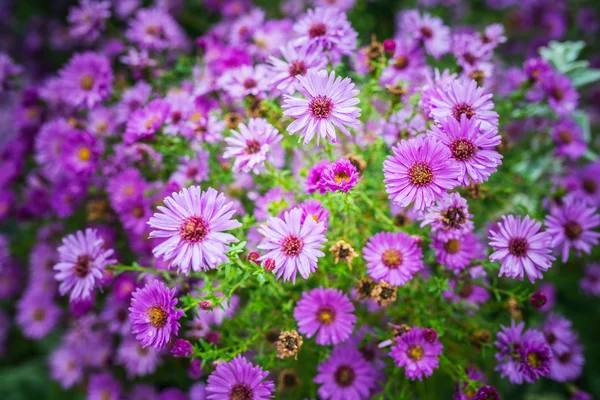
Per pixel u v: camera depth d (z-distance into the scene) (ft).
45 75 1.94
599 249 1.39
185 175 1.13
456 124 0.85
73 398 1.59
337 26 1.06
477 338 0.99
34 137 1.49
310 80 0.88
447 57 1.49
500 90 1.42
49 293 1.50
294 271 0.85
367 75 1.20
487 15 1.92
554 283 1.45
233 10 1.72
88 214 1.35
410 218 1.05
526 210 1.03
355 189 0.93
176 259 0.84
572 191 1.26
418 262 0.93
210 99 1.22
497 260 0.96
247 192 1.18
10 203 1.53
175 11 1.75
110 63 1.43
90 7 1.44
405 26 1.30
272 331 1.03
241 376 0.86
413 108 1.02
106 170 1.25
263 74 1.11
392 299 0.92
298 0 1.76
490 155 0.86
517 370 0.92
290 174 1.19
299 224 0.86
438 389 1.19
